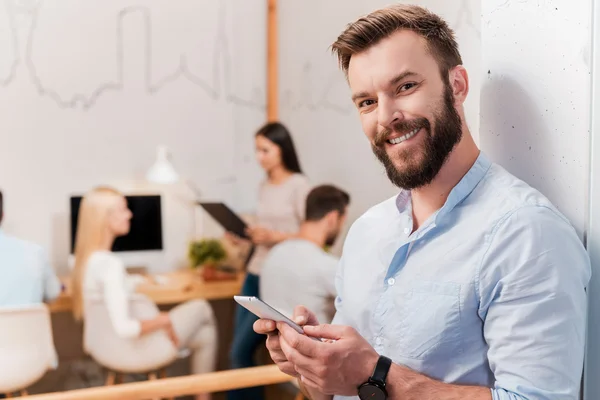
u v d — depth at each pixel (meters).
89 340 1.85
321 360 0.82
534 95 0.98
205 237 2.00
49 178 1.83
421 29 0.85
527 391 0.76
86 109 1.87
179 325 1.95
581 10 0.90
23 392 1.76
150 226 1.93
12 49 1.78
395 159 0.88
